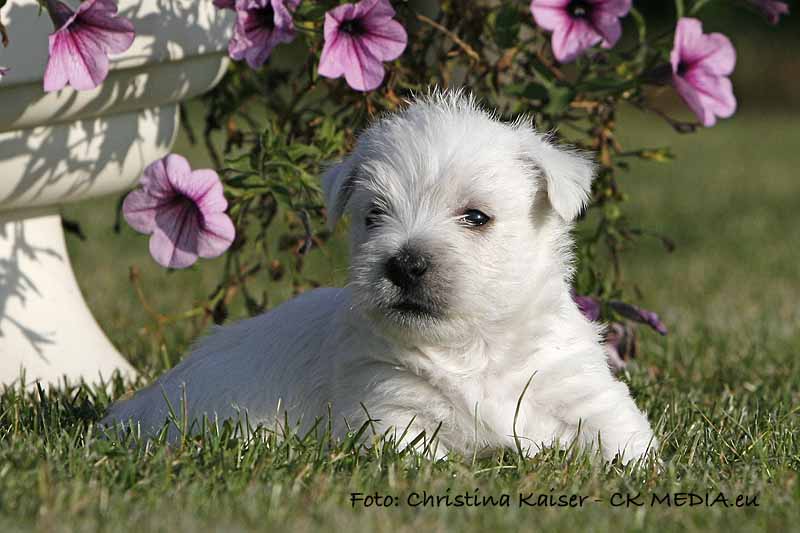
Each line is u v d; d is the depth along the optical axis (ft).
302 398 20.48
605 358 20.84
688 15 24.66
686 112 103.65
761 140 90.12
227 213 22.95
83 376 24.68
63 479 16.58
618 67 24.38
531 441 19.06
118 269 42.73
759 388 25.86
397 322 18.40
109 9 19.40
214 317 26.63
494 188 19.06
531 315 19.30
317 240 26.84
